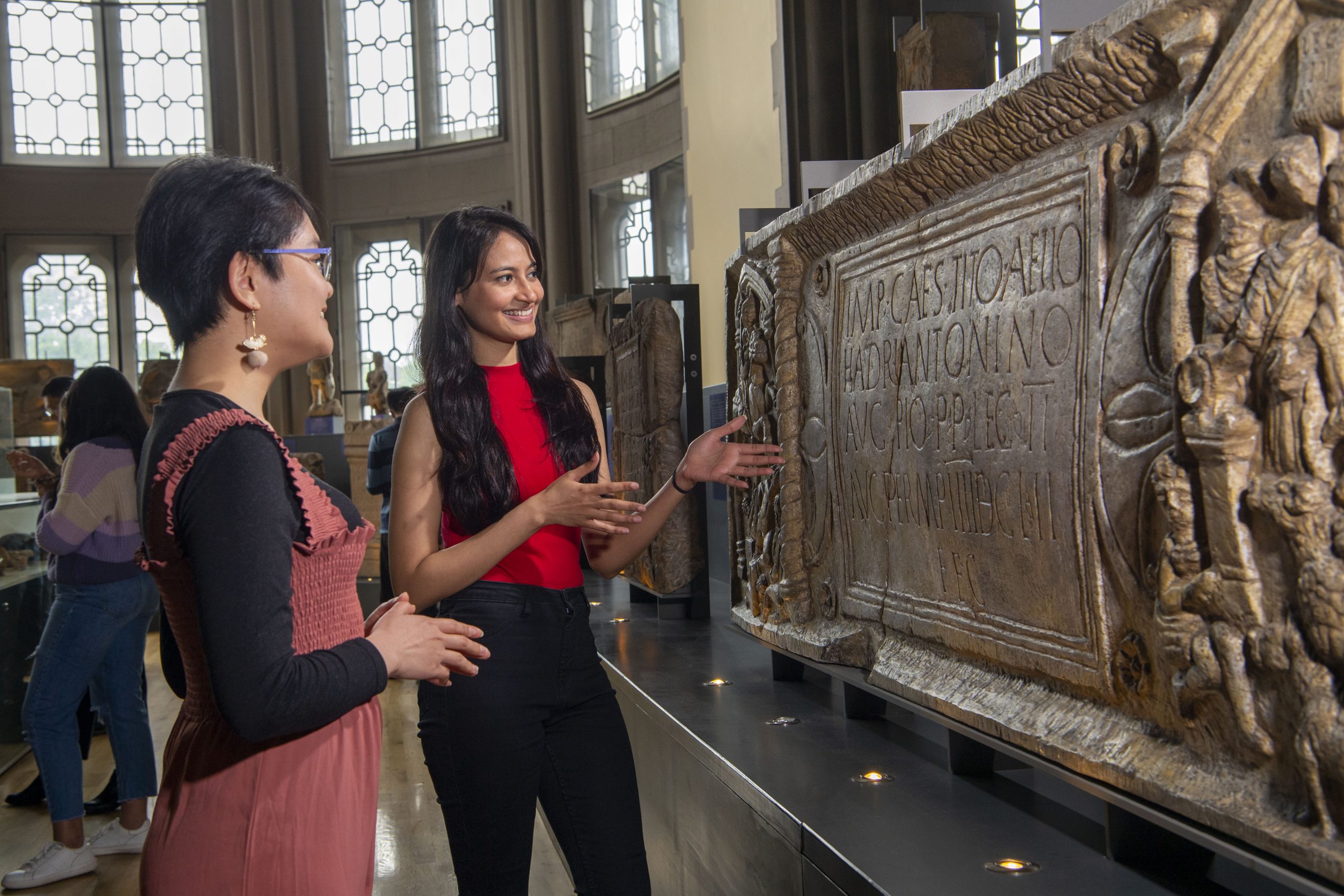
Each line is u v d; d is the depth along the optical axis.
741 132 4.73
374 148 13.45
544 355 1.83
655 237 10.77
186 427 1.12
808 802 1.80
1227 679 1.15
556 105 11.80
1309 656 1.06
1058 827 1.66
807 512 2.52
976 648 1.76
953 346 1.79
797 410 2.54
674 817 2.46
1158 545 1.29
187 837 1.17
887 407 2.06
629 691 2.88
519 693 1.70
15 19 13.63
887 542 2.11
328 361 11.69
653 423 4.12
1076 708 1.50
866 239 2.16
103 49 13.80
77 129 13.85
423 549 1.75
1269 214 1.10
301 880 1.17
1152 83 1.28
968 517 1.76
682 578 4.05
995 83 1.53
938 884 1.44
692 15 5.46
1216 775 1.21
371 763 1.28
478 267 1.75
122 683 3.52
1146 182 1.31
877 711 2.38
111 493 3.27
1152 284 1.29
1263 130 1.11
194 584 1.09
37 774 4.53
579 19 11.59
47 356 13.63
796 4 4.12
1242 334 1.08
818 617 2.49
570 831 1.76
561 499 1.64
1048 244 1.51
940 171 1.77
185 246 1.18
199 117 13.96
